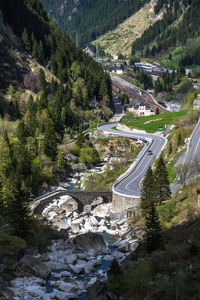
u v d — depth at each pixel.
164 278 63.00
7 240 88.94
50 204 137.12
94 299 66.00
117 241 100.69
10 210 97.56
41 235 98.75
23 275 77.69
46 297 69.19
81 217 124.81
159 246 79.31
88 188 162.88
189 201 99.19
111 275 67.88
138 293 63.44
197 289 59.31
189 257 69.62
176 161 149.38
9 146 168.50
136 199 118.94
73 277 79.06
